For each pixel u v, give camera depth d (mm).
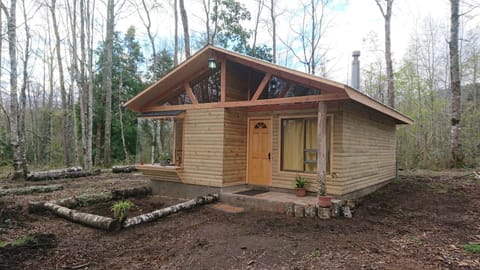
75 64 15586
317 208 5934
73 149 19562
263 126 8078
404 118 9359
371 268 3465
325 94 5902
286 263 3668
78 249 4242
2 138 17250
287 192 7516
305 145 7367
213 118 7629
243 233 4953
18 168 10430
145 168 8305
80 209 6578
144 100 8758
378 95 19375
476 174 9539
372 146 8516
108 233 4977
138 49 21156
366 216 6059
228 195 7168
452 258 3785
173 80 8125
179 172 7973
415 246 4273
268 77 6684
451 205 6746
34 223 5461
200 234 4922
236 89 7832
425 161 14055
